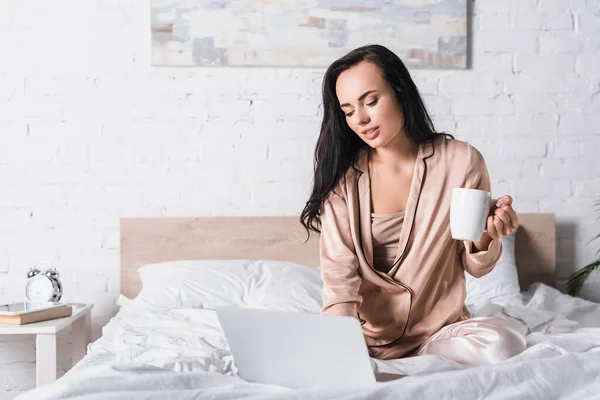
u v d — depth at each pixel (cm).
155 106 312
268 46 313
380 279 160
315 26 314
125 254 305
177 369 131
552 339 160
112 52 310
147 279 280
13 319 242
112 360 173
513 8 325
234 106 315
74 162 309
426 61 319
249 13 312
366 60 156
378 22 317
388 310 163
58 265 308
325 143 167
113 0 310
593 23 328
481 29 324
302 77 316
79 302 308
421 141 165
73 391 110
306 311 246
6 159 306
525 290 318
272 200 315
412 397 110
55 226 308
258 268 278
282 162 316
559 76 327
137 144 312
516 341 145
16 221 307
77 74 309
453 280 167
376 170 167
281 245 310
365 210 164
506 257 296
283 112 316
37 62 308
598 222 326
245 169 315
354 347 118
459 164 163
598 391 118
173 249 307
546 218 321
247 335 125
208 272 273
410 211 161
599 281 329
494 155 325
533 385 117
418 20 318
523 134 325
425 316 165
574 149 326
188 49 311
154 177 312
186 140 313
